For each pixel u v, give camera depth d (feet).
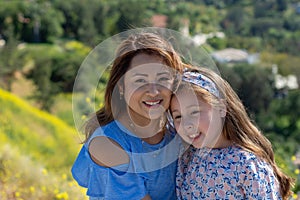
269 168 8.32
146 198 8.14
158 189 8.34
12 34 145.28
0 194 19.51
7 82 94.12
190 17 149.18
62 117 79.56
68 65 95.55
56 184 20.20
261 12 191.83
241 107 8.63
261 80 102.37
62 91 89.92
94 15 157.07
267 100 103.81
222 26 170.09
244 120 8.59
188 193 8.55
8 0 170.81
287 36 173.27
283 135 98.63
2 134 36.14
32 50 127.13
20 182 20.93
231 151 8.34
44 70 92.63
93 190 8.09
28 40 169.17
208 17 161.89
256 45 161.07
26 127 39.11
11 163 22.82
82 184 8.36
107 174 7.91
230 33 169.07
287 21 184.44
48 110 83.61
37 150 34.68
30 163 24.08
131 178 7.98
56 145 36.19
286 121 102.42
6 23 166.40
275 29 179.83
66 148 35.45
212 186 8.29
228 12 179.32
